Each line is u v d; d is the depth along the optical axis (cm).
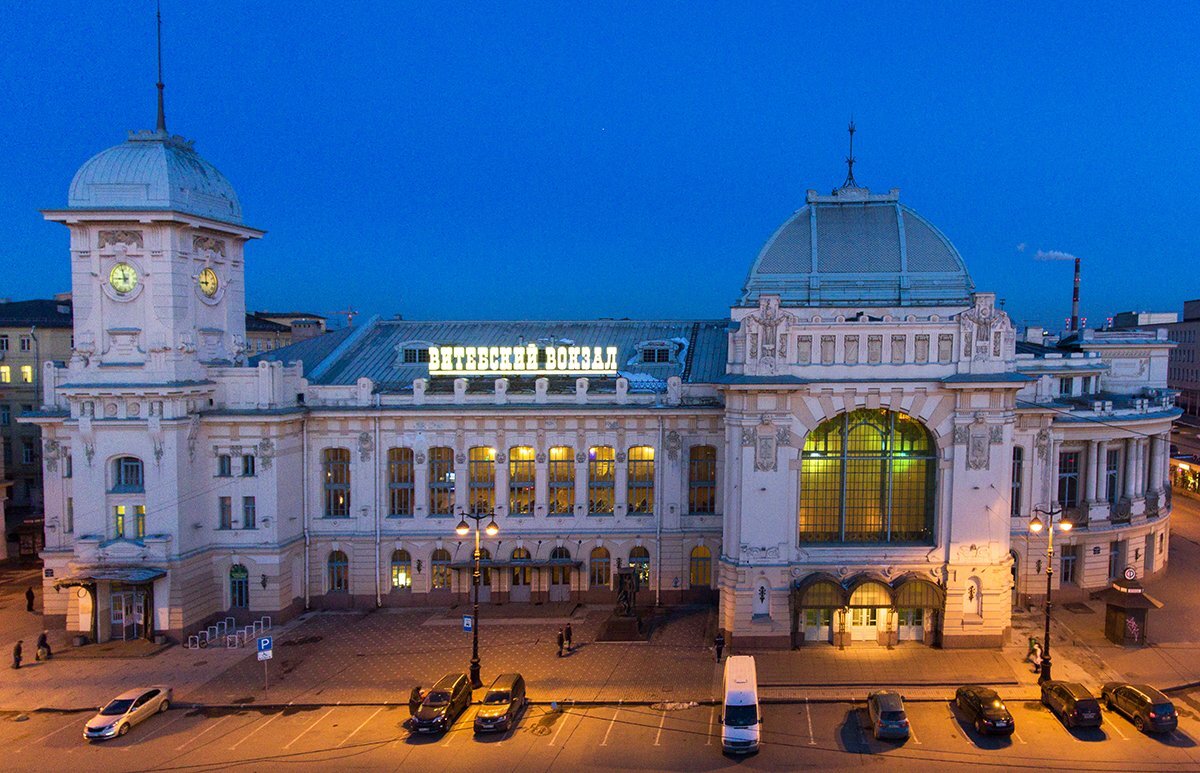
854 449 5528
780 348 5309
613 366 6675
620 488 6356
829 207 6203
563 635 5384
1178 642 5444
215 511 5969
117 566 5575
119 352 5688
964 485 5331
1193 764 3888
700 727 4341
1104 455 6475
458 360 6744
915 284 5859
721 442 6259
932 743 4119
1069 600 6338
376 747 4128
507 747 4119
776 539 5366
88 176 5659
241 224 6378
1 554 7944
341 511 6419
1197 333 15662
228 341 6347
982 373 5288
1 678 5050
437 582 6444
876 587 5375
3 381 9606
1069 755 3975
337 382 6762
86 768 3925
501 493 6381
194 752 4084
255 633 5825
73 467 5666
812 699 4650
